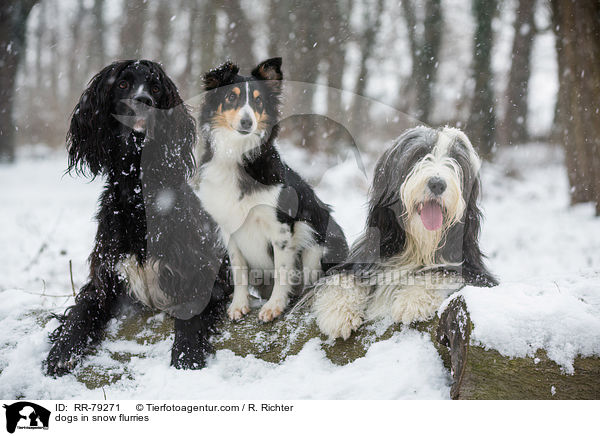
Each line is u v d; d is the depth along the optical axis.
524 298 2.67
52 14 24.02
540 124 20.11
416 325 3.19
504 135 17.44
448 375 2.93
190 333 3.44
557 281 3.15
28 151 20.38
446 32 18.14
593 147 9.70
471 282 3.39
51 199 11.96
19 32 12.34
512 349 2.51
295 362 3.28
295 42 16.33
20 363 3.44
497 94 18.73
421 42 16.70
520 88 17.23
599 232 8.51
